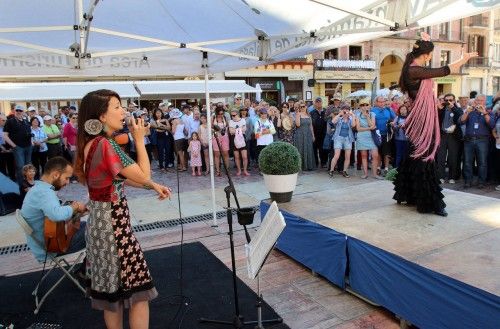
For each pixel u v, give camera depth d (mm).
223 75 19828
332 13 3725
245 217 2523
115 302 1953
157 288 3395
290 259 3879
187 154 9547
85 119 1968
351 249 3018
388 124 7816
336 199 4207
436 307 2371
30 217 3025
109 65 4848
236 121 8352
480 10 2541
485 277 2303
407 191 3686
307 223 3473
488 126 6559
